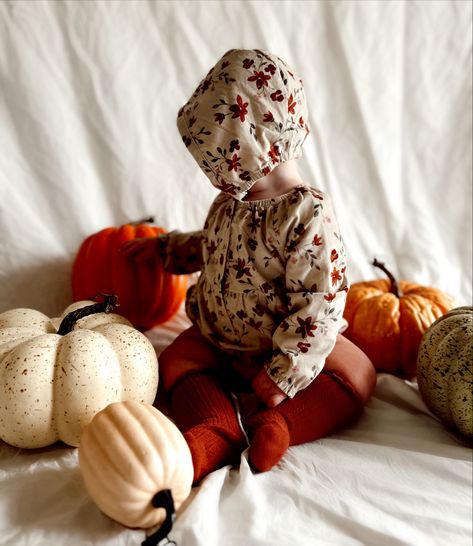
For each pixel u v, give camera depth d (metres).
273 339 0.98
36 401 0.85
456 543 0.78
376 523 0.78
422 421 1.07
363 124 1.53
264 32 1.39
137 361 0.94
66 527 0.74
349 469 0.90
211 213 1.12
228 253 1.02
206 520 0.74
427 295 1.32
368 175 1.57
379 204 1.59
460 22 1.53
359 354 1.09
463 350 0.99
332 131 1.53
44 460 0.88
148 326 1.34
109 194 1.36
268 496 0.83
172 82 1.35
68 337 0.91
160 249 1.24
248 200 1.01
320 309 0.96
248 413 1.04
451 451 0.96
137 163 1.36
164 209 1.42
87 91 1.27
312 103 1.49
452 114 1.59
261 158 0.92
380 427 1.04
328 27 1.45
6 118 1.21
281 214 0.97
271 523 0.78
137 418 0.78
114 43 1.27
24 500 0.78
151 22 1.29
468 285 1.59
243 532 0.75
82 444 0.77
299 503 0.82
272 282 1.01
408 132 1.58
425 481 0.89
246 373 1.09
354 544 0.76
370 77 1.51
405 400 1.12
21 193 1.25
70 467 0.87
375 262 1.33
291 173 1.02
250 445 0.90
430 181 1.62
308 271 0.96
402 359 1.24
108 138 1.32
